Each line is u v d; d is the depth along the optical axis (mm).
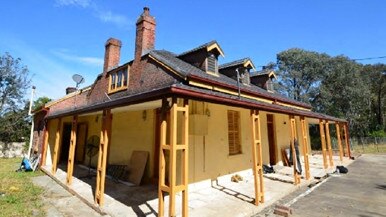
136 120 10016
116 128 11180
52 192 8156
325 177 10891
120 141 10750
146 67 11391
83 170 12055
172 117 4859
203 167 8469
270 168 11336
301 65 40844
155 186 8453
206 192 7832
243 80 13461
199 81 8797
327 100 37000
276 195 7516
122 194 7504
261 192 6867
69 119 14703
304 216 5941
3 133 22266
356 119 37938
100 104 6867
